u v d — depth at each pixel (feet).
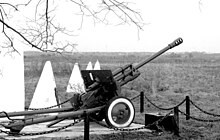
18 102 36.27
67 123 35.68
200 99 63.26
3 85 35.86
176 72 131.34
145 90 77.36
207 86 88.79
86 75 32.96
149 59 35.65
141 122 36.27
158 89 78.59
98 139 28.58
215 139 29.63
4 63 35.70
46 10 15.10
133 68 34.63
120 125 31.42
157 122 31.48
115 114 31.19
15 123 28.14
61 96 59.36
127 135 29.99
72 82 62.39
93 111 30.99
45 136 29.50
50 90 42.63
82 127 33.81
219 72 132.46
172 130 30.89
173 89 80.48
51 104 42.22
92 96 31.96
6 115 27.02
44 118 28.63
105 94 32.14
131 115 31.83
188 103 37.22
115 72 33.60
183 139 29.40
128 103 31.63
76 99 32.22
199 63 209.97
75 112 29.76
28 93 67.26
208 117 40.45
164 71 133.39
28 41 15.25
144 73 118.42
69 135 29.99
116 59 210.59
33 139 28.32
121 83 33.86
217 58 262.26
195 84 93.20
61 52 16.10
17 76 36.17
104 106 31.48
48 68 43.09
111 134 30.17
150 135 30.17
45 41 15.46
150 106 52.49
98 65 64.13
